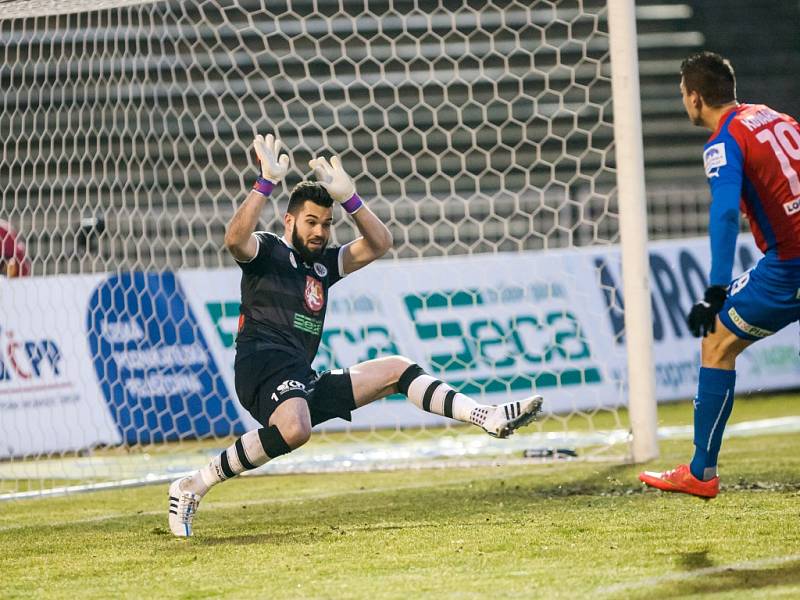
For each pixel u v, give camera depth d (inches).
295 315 634.2
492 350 1272.1
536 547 562.3
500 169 2023.9
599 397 1293.1
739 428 1154.7
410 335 1261.1
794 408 1309.1
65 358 1166.3
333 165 637.3
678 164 2207.2
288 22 2031.3
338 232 1609.3
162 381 1194.6
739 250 1445.6
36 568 571.8
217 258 1670.8
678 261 1409.9
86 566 569.9
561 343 1288.1
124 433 1128.8
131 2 901.2
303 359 634.2
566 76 2127.2
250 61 1958.7
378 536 618.2
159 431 1186.0
